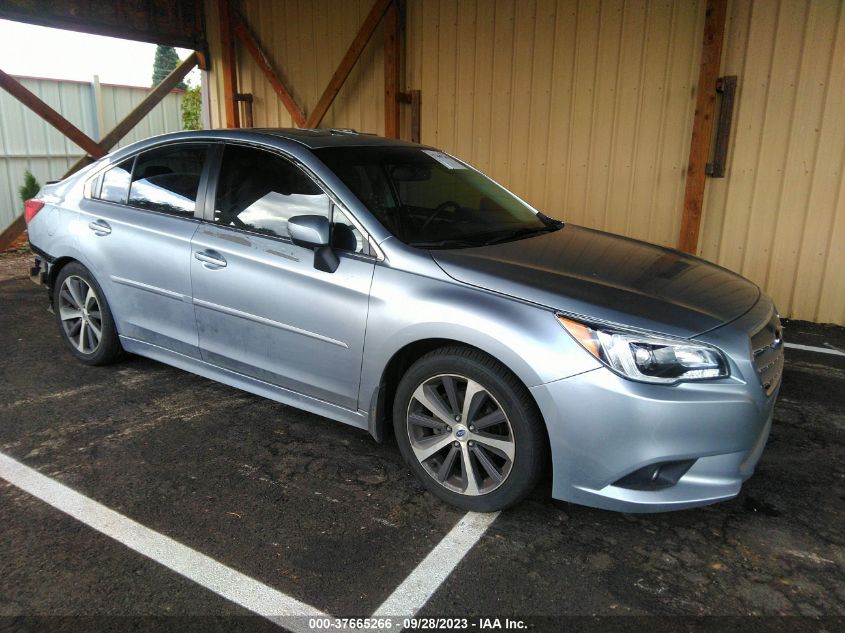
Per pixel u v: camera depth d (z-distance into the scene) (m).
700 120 5.99
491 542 2.69
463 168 4.05
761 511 2.95
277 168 3.42
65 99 12.27
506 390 2.64
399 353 2.99
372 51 8.08
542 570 2.53
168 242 3.71
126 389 4.15
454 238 3.22
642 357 2.48
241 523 2.79
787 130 5.82
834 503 3.02
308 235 2.97
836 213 5.75
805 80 5.66
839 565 2.58
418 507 2.93
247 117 9.41
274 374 3.42
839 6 5.40
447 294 2.77
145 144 4.04
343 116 8.59
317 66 8.55
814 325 5.93
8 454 3.33
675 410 2.44
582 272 2.96
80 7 7.74
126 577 2.45
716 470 2.57
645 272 3.10
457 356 2.76
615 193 6.76
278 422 3.74
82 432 3.57
